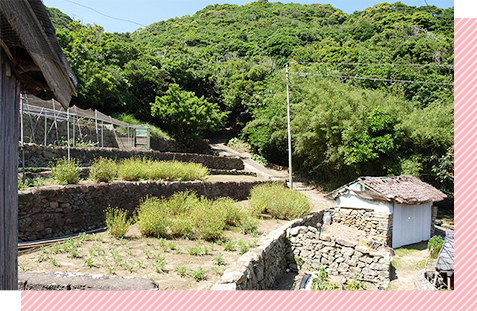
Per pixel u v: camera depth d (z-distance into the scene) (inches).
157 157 557.9
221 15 3016.7
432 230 524.4
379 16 2033.7
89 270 161.6
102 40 1074.7
